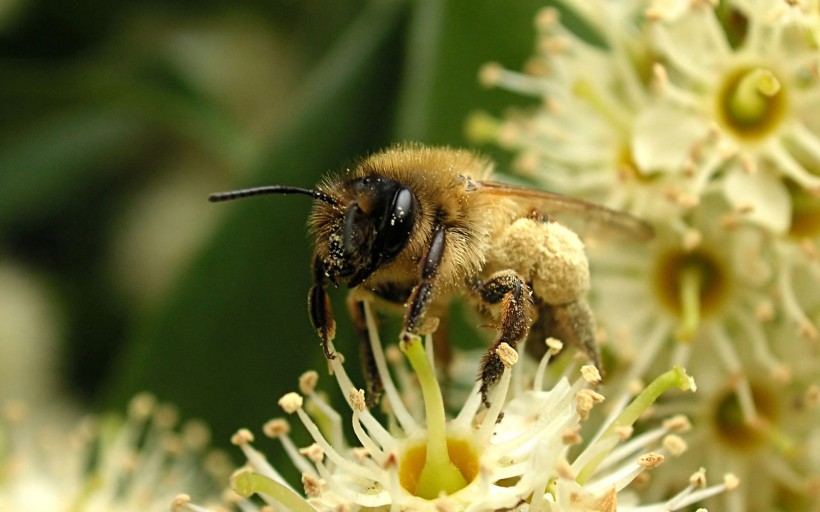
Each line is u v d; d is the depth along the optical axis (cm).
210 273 15
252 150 17
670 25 14
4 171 17
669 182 14
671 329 14
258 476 13
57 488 15
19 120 17
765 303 14
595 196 15
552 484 13
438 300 13
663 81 14
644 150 14
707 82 14
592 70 15
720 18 14
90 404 17
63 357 17
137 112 17
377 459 13
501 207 13
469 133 15
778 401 14
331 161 15
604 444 13
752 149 14
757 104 14
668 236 14
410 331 13
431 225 13
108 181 17
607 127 15
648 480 14
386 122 15
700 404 14
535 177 15
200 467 15
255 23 17
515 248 13
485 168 14
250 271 15
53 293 17
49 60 17
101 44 17
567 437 13
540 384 13
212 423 15
